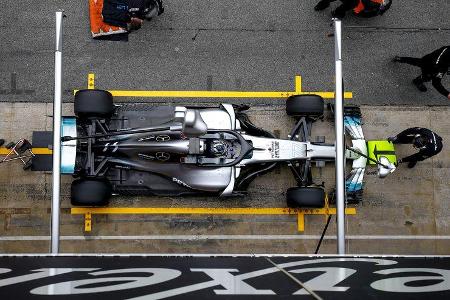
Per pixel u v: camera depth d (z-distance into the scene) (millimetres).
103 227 7836
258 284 3254
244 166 7551
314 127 8117
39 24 8086
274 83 8219
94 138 7199
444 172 8203
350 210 8070
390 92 8281
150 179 7594
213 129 7094
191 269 3557
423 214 8125
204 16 8234
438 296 3078
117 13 7891
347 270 3555
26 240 7777
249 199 7965
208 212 7934
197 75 8156
